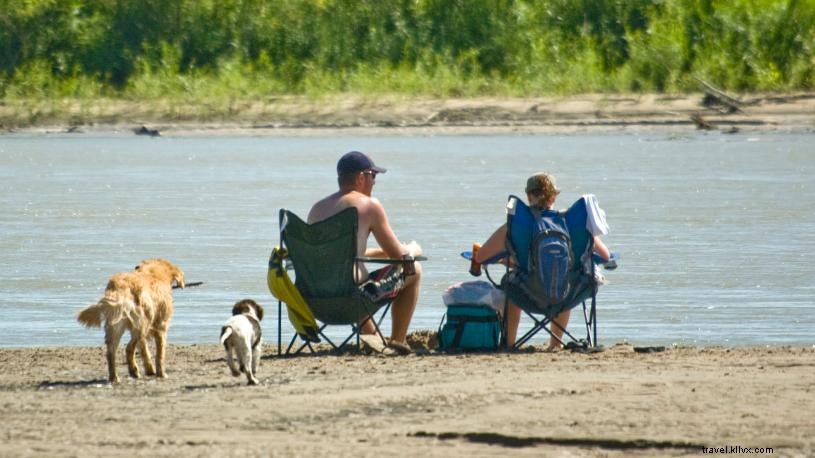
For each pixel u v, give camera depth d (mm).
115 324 32312
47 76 194375
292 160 136250
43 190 103750
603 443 24312
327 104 183000
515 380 30797
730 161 128875
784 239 70125
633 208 87188
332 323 38344
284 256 38188
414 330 44781
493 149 147625
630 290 53812
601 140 159375
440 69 192750
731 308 49188
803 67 186375
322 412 27469
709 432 24969
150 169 125438
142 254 65688
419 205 88812
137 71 199875
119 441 25000
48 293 54312
